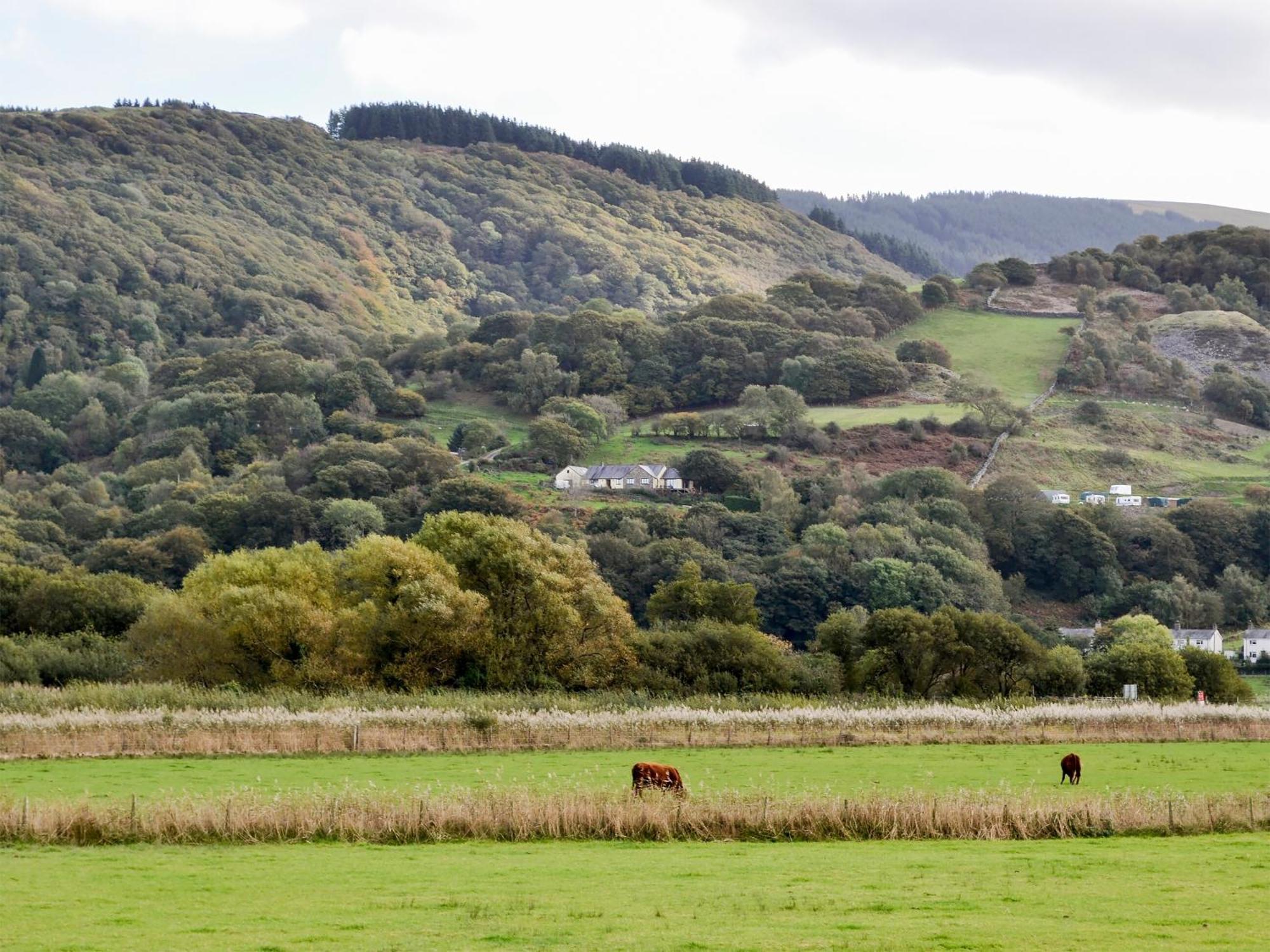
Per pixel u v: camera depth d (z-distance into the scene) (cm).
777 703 14238
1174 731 12938
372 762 10350
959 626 16750
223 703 12688
